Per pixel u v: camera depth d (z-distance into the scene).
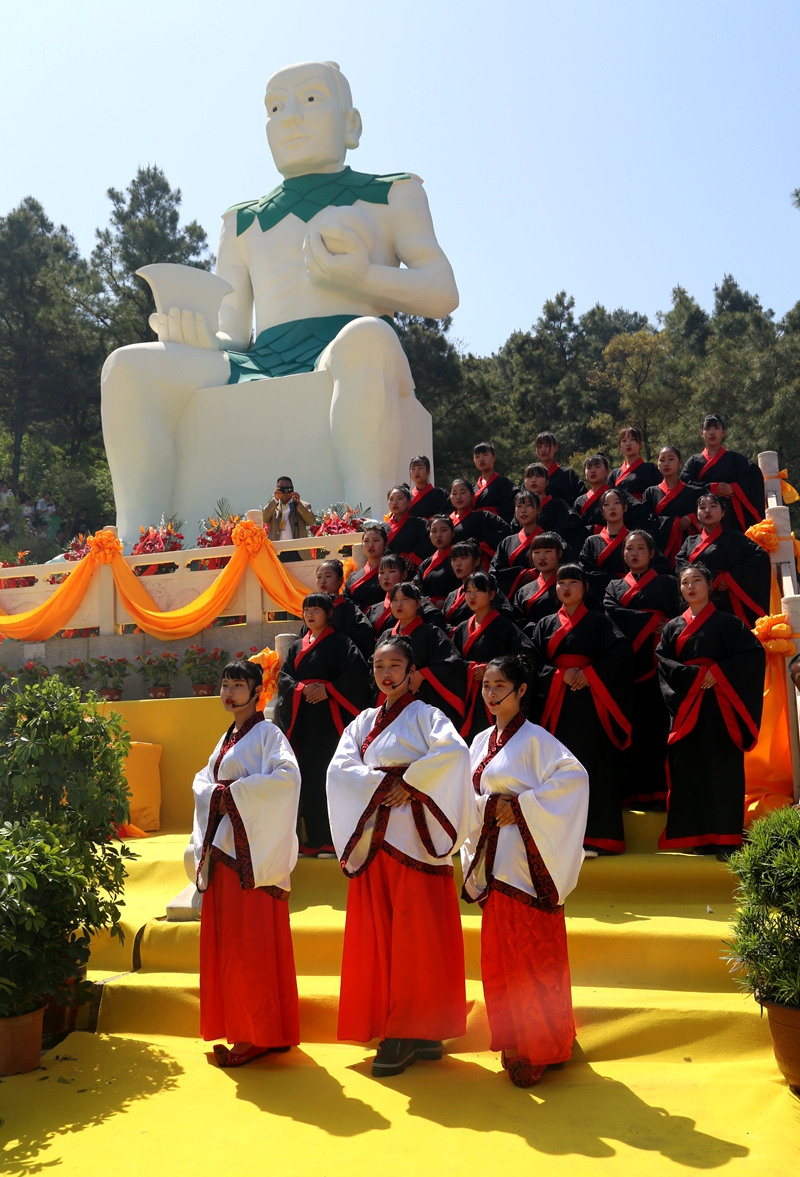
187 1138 3.39
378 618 6.62
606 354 36.09
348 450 11.66
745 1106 3.45
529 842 3.80
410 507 8.17
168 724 8.16
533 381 32.66
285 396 12.23
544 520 7.57
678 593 6.41
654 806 6.44
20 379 24.08
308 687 6.18
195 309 13.02
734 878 5.08
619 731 5.70
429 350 24.11
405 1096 3.65
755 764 6.12
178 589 9.70
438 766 3.92
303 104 13.97
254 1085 3.82
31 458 25.95
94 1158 3.29
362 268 12.70
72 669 9.56
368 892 4.02
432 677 5.89
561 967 3.80
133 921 5.21
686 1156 3.12
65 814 4.81
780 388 22.08
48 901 4.19
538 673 5.89
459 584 7.03
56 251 24.77
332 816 4.12
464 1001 3.99
